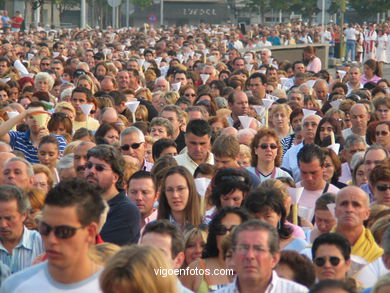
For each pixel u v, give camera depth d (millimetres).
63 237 21391
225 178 33562
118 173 32219
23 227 30203
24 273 22234
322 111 66875
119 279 19625
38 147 44812
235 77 80625
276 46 189000
